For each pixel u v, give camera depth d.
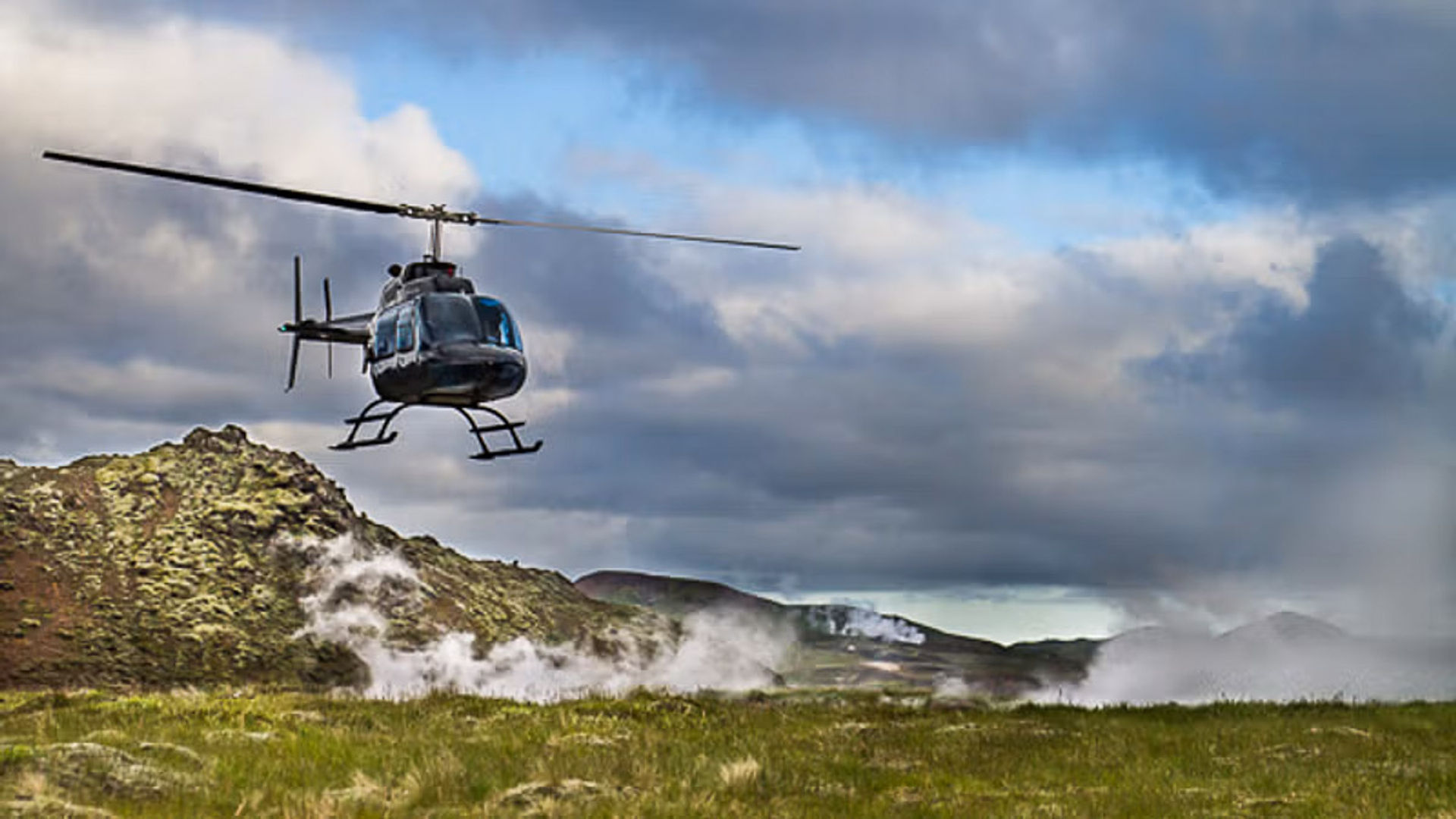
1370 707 28.89
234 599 62.25
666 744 20.47
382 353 27.22
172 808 13.70
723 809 14.68
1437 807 15.45
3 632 54.28
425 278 27.47
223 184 27.64
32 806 12.74
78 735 19.05
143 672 54.28
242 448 75.88
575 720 24.12
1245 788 17.06
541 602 78.81
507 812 14.26
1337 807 15.40
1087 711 28.67
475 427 28.27
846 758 19.41
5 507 63.72
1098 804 15.55
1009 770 18.64
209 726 21.50
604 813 14.17
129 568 62.53
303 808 13.80
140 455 74.19
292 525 70.19
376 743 20.06
